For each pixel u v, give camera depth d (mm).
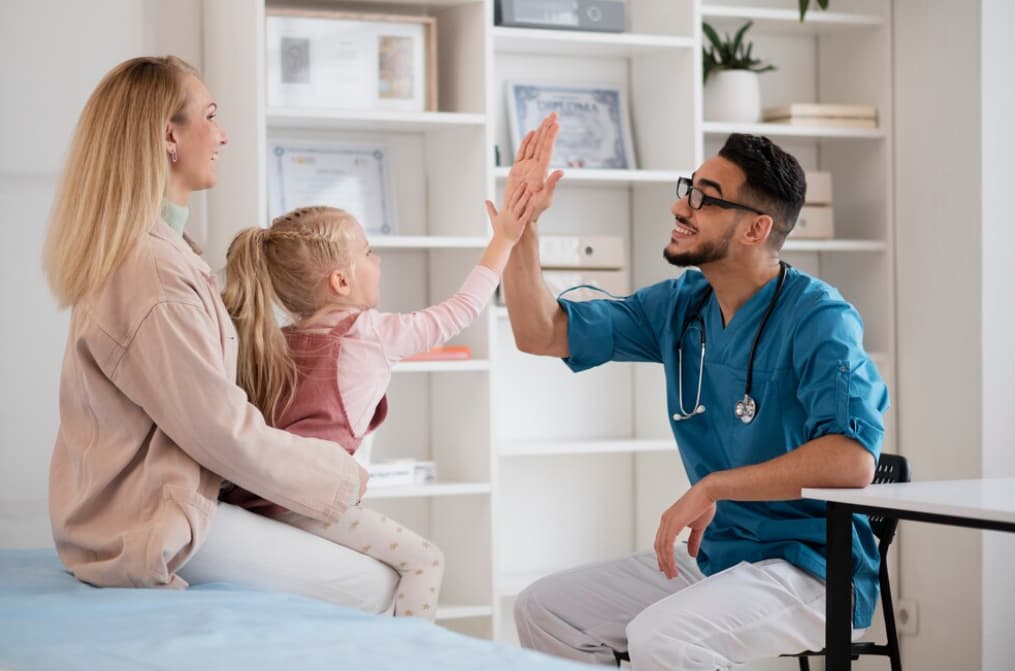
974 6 3451
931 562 3609
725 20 3674
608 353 2568
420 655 1431
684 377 2484
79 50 3084
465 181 3312
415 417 3527
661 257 3580
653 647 2104
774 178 2301
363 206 3352
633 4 3707
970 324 3473
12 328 3018
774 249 2352
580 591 2494
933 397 3604
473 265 3273
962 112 3496
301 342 2252
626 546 3754
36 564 2230
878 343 3744
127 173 2025
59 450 2115
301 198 3287
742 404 2334
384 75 3197
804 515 2328
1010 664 3479
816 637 2232
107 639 1550
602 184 3629
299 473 2010
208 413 1930
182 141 2133
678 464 3535
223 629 1577
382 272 3469
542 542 3662
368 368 2256
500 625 3385
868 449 2080
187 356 1939
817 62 3975
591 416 3719
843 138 3846
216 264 3227
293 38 3115
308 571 2076
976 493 1959
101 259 1985
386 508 3494
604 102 3643
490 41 3230
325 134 3383
